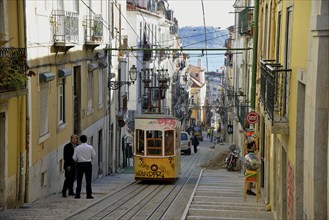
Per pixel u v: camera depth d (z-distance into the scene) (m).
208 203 17.80
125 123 38.53
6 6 15.26
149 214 15.45
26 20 16.77
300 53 10.80
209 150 61.97
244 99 39.03
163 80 49.28
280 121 12.23
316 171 8.67
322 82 8.60
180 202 18.44
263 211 16.19
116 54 34.38
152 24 57.19
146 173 25.95
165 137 26.06
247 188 20.61
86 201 17.22
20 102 16.19
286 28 14.31
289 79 12.37
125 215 15.12
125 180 27.86
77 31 22.81
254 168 18.38
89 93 27.05
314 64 8.78
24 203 16.58
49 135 19.27
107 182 26.39
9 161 15.48
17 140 16.11
